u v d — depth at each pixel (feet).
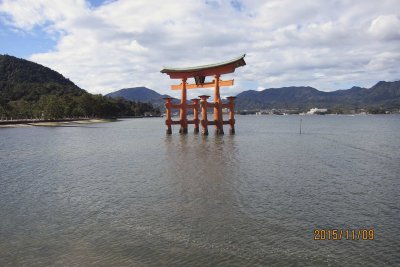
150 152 128.47
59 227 47.16
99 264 36.83
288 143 166.71
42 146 151.84
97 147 148.25
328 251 39.96
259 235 44.37
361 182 75.56
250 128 329.52
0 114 375.66
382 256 38.75
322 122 529.86
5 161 106.32
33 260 37.65
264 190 67.05
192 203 57.98
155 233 44.93
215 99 209.77
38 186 71.15
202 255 38.83
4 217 51.19
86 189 68.28
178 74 212.64
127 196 62.59
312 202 59.11
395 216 52.11
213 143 163.12
